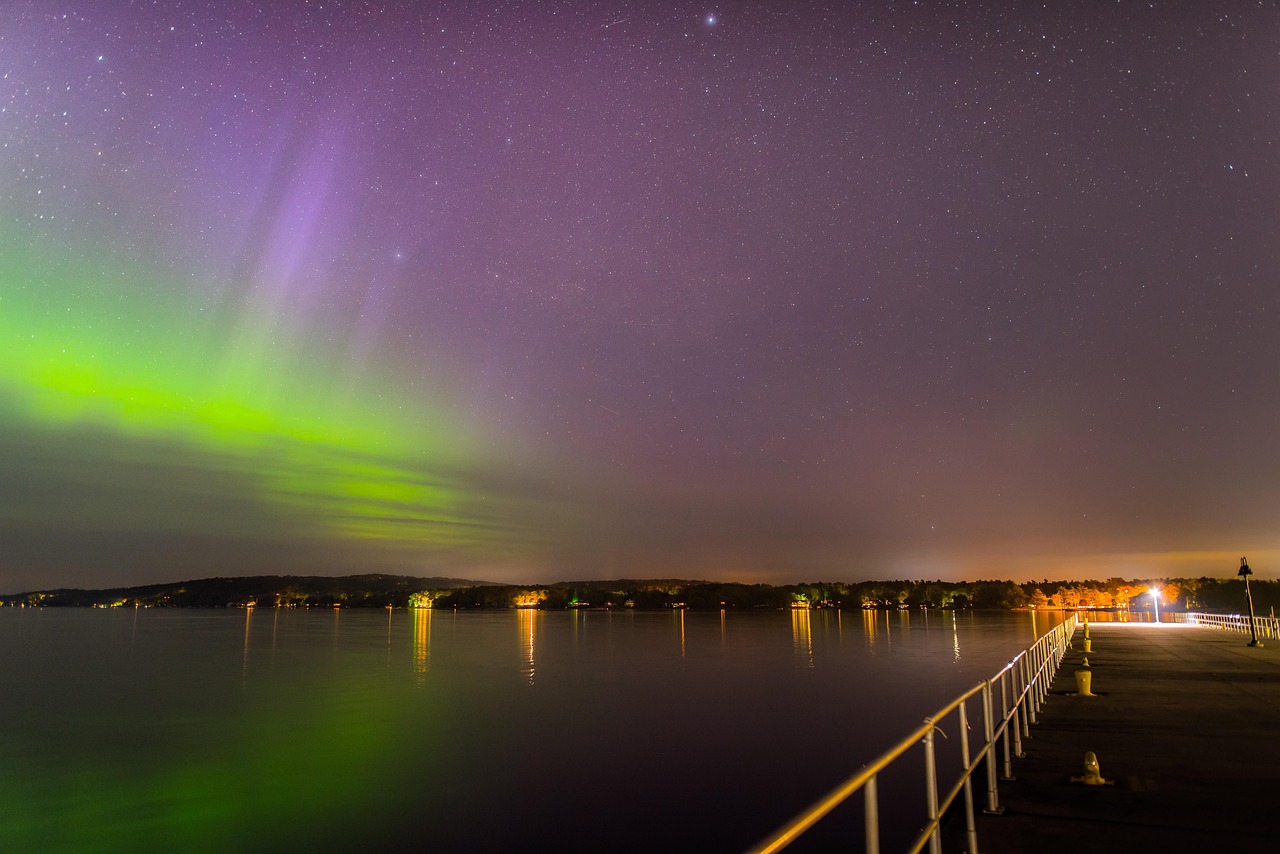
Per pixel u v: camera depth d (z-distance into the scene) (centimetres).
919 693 6606
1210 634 4356
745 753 4081
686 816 2948
